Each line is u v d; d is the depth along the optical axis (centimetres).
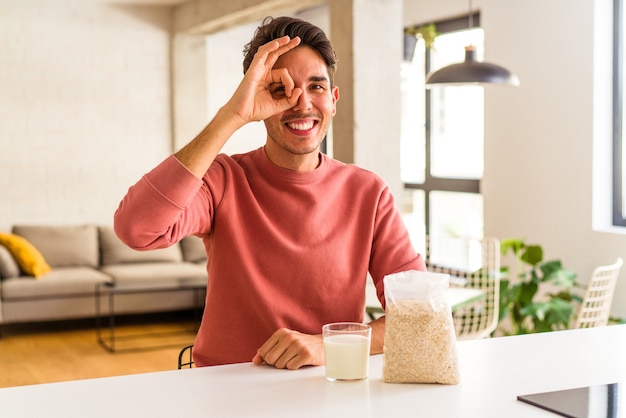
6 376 509
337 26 500
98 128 745
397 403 132
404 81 692
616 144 520
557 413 125
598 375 148
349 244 180
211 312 176
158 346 602
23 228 694
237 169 177
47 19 721
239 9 653
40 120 723
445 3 623
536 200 561
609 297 419
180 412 127
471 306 438
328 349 145
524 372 150
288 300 173
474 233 630
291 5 620
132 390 139
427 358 142
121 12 750
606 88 520
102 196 748
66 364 543
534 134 560
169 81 772
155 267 702
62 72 729
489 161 598
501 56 583
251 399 134
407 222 702
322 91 170
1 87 707
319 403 132
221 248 174
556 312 482
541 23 550
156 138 768
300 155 175
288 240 174
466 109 630
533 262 506
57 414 126
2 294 624
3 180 711
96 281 650
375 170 496
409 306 143
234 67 802
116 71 750
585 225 526
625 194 523
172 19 767
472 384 143
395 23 500
